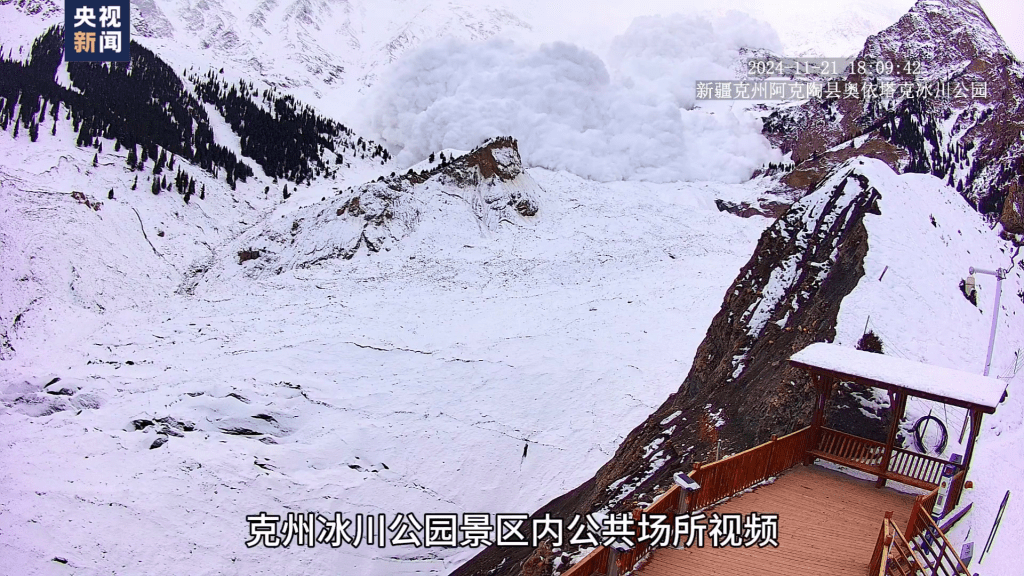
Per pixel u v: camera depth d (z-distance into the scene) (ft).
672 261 320.09
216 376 196.24
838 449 73.92
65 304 271.90
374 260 316.60
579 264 313.12
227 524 135.44
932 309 100.58
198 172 409.90
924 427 78.18
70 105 411.13
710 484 61.52
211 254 342.85
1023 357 107.86
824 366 71.15
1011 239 203.72
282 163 465.06
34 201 313.32
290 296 282.97
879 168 126.93
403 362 212.64
